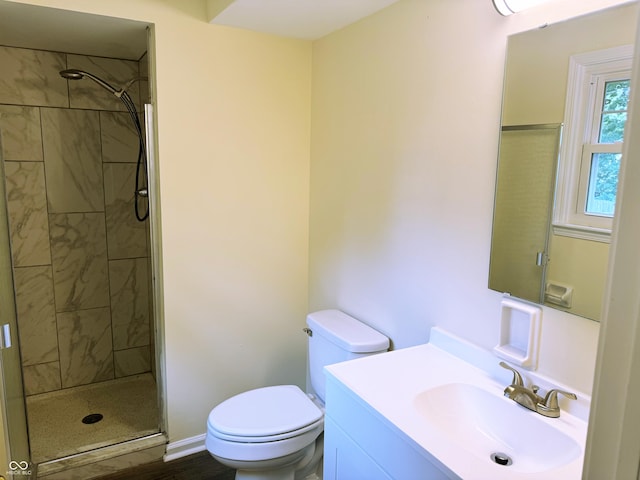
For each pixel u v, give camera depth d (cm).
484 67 143
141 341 309
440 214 163
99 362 299
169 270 220
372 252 201
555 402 124
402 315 185
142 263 303
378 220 195
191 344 231
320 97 232
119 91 244
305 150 245
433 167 165
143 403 277
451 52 154
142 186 292
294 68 234
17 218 264
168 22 202
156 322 230
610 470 45
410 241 178
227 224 230
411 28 170
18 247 267
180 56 207
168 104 208
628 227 42
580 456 108
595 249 118
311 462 208
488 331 148
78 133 273
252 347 248
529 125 131
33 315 276
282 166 240
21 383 193
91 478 218
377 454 128
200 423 240
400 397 132
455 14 152
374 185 196
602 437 46
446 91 157
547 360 131
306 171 247
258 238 240
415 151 172
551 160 126
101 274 292
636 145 41
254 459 178
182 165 215
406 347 184
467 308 155
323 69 228
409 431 116
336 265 229
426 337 174
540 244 130
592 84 116
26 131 260
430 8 161
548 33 124
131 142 288
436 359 157
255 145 231
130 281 300
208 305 232
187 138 214
